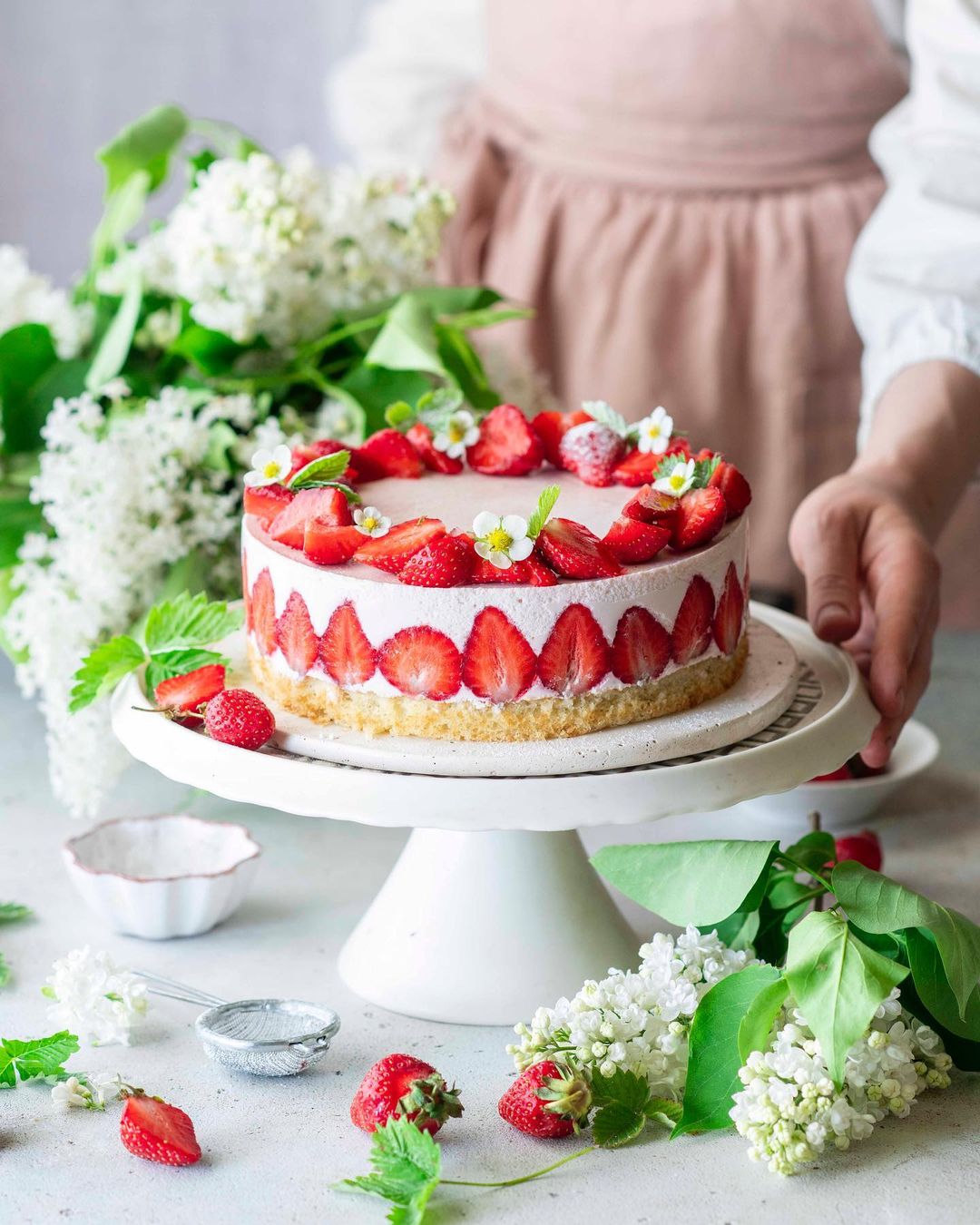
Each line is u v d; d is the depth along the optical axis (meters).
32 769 1.59
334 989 1.15
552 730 1.05
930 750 1.48
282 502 1.15
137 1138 0.91
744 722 1.10
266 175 1.54
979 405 1.53
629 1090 0.94
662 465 1.19
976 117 1.64
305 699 1.09
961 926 0.95
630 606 1.05
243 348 1.65
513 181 2.23
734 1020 0.93
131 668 1.21
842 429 2.19
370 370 1.64
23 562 1.56
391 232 1.66
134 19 3.49
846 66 2.05
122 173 1.72
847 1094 0.93
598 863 1.04
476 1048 1.07
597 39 2.09
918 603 1.30
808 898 1.05
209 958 1.20
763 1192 0.89
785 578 2.21
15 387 1.65
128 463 1.46
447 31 2.52
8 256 1.69
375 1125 0.94
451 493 1.21
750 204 2.11
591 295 2.18
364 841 1.43
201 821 1.31
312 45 3.53
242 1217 0.87
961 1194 0.89
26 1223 0.86
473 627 1.03
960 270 1.57
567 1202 0.88
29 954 1.20
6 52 3.50
